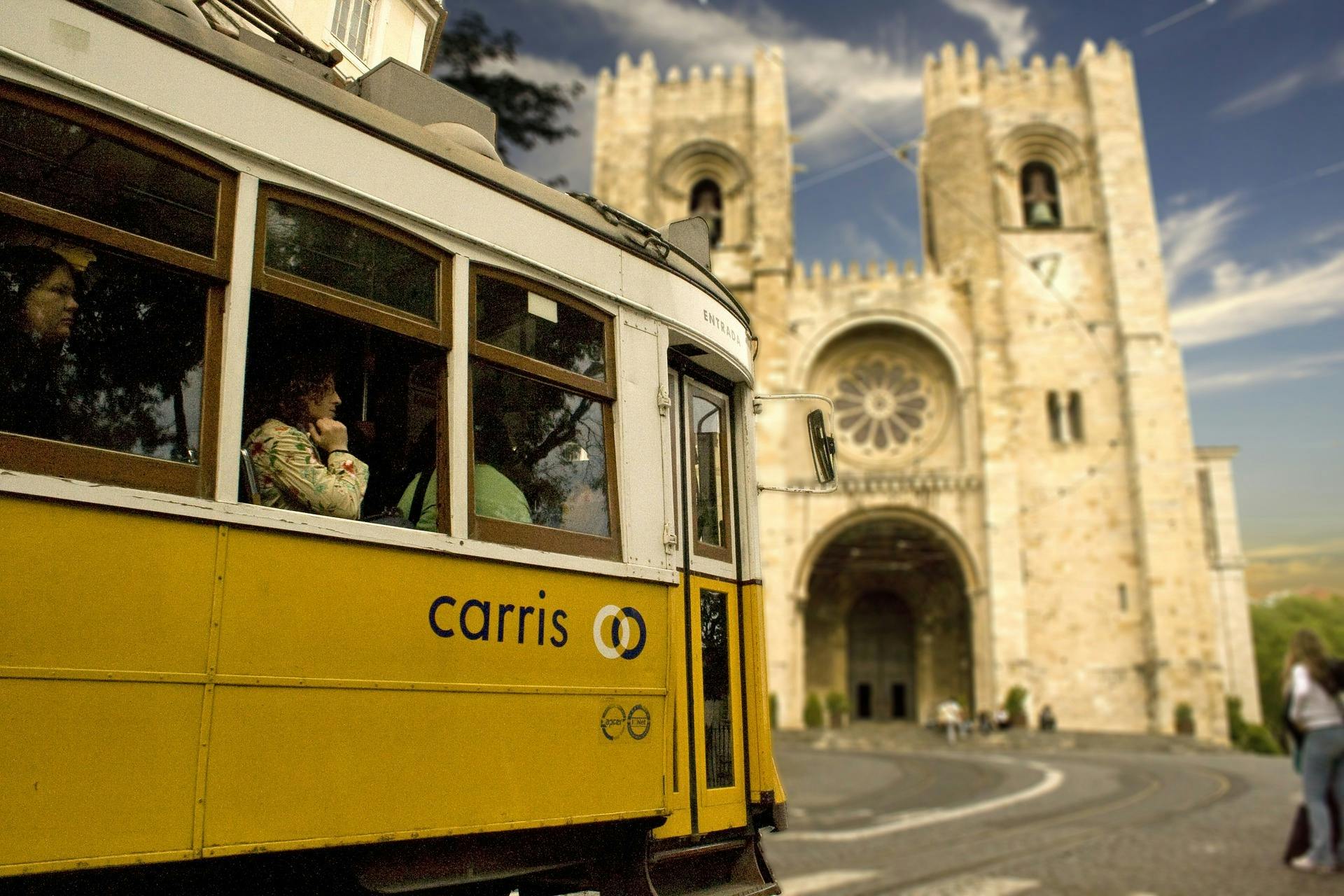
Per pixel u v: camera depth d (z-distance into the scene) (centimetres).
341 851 346
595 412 457
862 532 4816
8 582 278
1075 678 4388
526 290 433
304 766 327
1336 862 955
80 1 315
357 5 839
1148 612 4375
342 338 375
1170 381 4759
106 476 302
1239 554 6525
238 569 323
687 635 498
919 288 4891
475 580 387
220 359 331
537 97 1872
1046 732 4188
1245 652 6391
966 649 4875
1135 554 4484
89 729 285
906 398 4931
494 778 381
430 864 367
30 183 300
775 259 4978
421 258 395
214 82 343
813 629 5312
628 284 486
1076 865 1024
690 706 490
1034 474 4612
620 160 5353
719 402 578
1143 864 1022
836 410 4938
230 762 311
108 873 311
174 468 317
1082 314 4791
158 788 295
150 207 323
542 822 394
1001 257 4869
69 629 286
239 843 308
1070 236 4888
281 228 354
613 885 439
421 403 390
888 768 2823
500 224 425
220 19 611
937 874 991
